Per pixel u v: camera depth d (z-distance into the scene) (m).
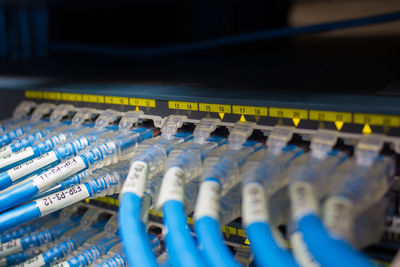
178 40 1.81
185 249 0.48
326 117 0.57
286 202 0.57
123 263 0.68
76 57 1.64
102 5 1.72
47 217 0.86
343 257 0.41
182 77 0.92
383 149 0.56
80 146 0.70
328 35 1.72
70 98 0.84
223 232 0.70
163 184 0.55
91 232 0.80
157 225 0.77
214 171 0.55
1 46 1.69
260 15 1.70
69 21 1.88
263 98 0.64
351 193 0.47
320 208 0.51
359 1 1.74
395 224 0.57
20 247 0.76
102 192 0.67
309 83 0.75
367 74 0.81
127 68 1.17
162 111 0.72
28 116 0.91
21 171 0.66
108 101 0.78
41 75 1.07
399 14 1.38
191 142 0.66
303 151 0.61
